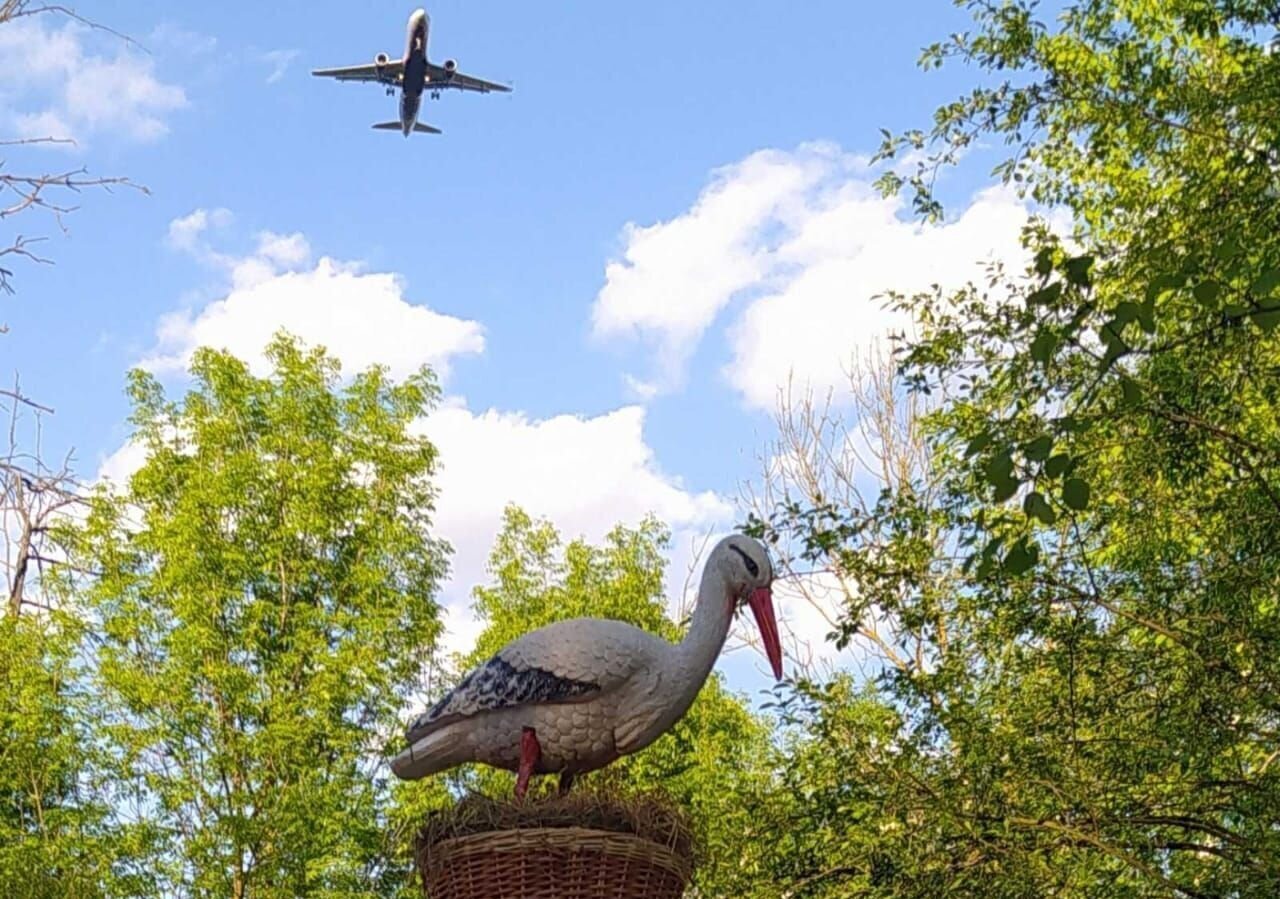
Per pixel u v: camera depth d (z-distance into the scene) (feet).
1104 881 32.78
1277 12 36.37
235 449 73.10
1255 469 32.65
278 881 61.93
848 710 37.42
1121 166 41.09
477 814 17.98
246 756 65.05
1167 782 33.35
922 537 36.22
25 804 64.44
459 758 21.03
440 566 74.95
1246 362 32.91
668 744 62.18
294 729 63.36
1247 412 33.96
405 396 76.69
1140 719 33.88
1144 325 22.68
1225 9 36.96
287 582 70.79
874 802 34.83
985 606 34.32
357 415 75.66
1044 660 34.17
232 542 70.38
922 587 35.73
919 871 33.27
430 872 18.10
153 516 70.08
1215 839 35.14
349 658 66.44
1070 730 33.73
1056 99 38.19
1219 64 40.81
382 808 64.90
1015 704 35.04
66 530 27.37
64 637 64.69
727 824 35.81
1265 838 31.01
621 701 20.38
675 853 18.02
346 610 71.15
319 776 64.49
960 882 32.78
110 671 64.69
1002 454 22.00
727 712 63.98
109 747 64.08
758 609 21.49
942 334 34.73
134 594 67.31
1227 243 23.17
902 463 64.75
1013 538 33.96
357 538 72.90
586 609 68.80
